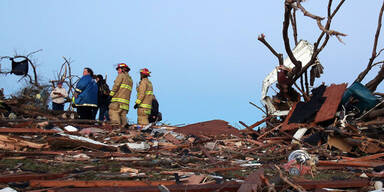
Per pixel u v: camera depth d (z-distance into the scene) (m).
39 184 2.86
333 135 6.06
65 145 5.46
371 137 6.38
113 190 2.64
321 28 4.96
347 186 3.29
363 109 7.61
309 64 9.27
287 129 8.12
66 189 2.64
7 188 2.74
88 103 10.06
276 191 2.77
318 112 7.76
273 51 9.56
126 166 4.11
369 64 9.29
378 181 3.31
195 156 5.62
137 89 11.08
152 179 3.42
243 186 2.66
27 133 6.50
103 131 8.18
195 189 2.81
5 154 4.42
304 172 4.06
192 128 9.23
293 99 9.42
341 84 8.02
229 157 5.53
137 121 10.82
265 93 10.65
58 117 11.59
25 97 12.70
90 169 3.75
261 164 4.75
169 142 7.62
